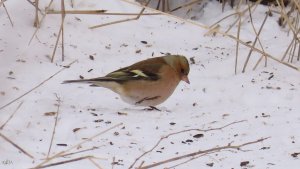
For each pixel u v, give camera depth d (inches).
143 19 614.9
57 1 590.9
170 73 457.1
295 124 406.6
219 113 439.8
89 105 455.5
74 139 379.9
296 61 549.6
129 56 548.1
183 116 435.5
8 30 534.0
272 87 490.0
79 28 572.1
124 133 392.2
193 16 656.4
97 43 561.0
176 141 379.9
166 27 612.4
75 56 532.4
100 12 516.4
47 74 491.2
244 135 389.4
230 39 601.0
